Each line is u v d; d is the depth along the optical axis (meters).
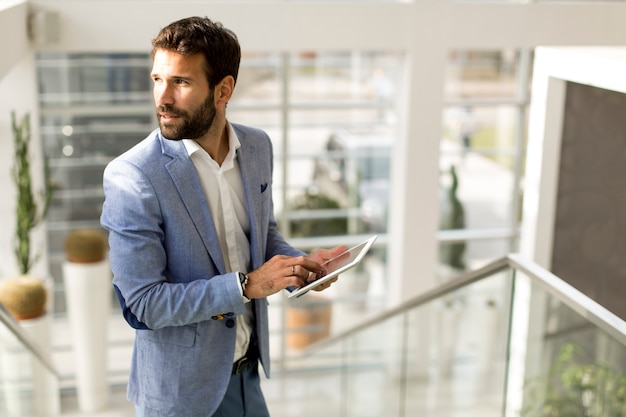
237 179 2.03
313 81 7.74
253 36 6.59
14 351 3.55
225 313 1.88
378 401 6.42
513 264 3.37
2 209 6.76
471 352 5.52
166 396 1.97
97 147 7.56
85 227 7.70
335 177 8.01
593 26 7.09
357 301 8.36
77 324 7.02
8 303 6.29
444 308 5.83
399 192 7.49
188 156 1.88
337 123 7.88
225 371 1.99
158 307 1.81
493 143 8.34
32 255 7.17
